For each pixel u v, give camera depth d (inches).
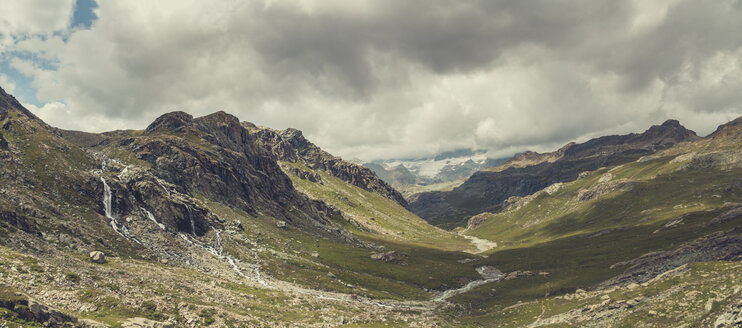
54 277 2883.9
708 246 6422.2
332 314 4480.8
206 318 3041.3
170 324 2635.3
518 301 6958.7
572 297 5920.3
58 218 5049.2
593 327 4143.7
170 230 6761.8
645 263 7145.7
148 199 7086.6
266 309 4050.2
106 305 2679.6
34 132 7229.3
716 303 3376.0
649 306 3956.7
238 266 6520.7
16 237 3902.6
